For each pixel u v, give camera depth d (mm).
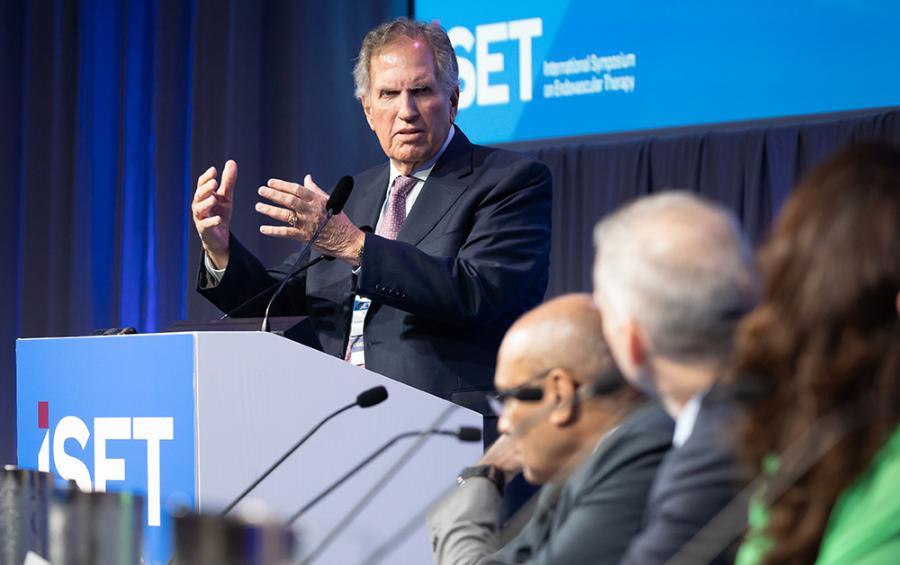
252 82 9055
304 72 8867
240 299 4664
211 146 9227
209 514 1765
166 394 3332
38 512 2285
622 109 7992
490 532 2980
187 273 9219
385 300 4242
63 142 9961
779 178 7516
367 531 3445
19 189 10234
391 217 4961
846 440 1634
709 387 2012
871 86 7250
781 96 7508
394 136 4875
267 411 3344
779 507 1673
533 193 4758
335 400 3457
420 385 4406
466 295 4344
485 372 4465
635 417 2537
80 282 9797
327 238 4223
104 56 9977
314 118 8867
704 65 7742
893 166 1676
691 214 2070
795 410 1676
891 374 1611
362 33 8797
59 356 3658
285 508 3336
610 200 8062
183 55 9586
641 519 2387
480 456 3686
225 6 9258
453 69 4957
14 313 10148
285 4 9047
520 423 2781
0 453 9938
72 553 2219
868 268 1620
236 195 8992
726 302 1986
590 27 8102
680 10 7816
